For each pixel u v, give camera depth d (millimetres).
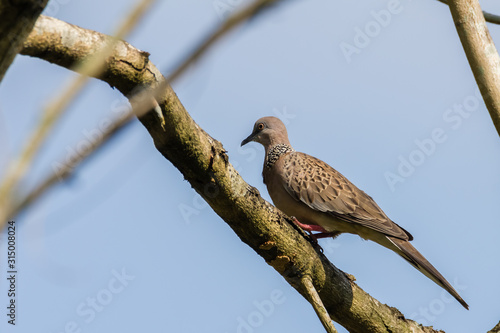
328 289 9266
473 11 7660
